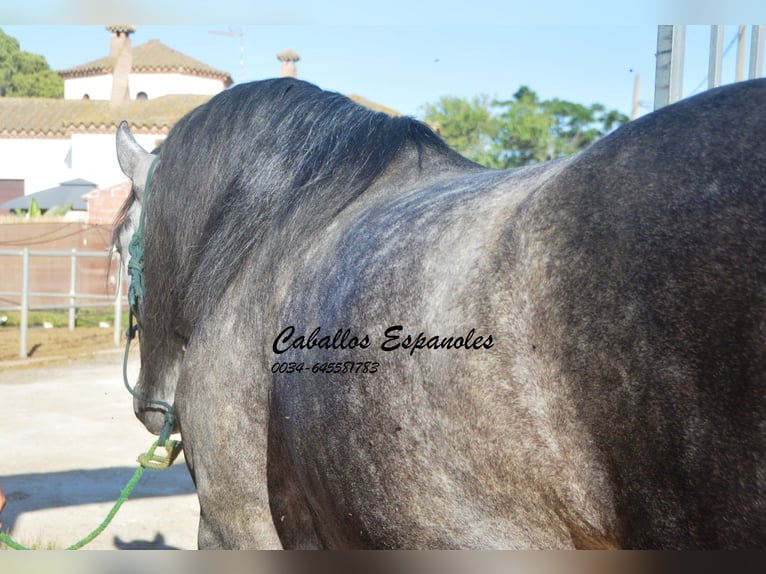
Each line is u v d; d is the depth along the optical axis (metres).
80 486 5.14
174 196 2.47
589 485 1.19
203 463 2.16
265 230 2.15
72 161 24.88
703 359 1.03
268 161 2.23
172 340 2.55
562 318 1.19
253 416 2.02
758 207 1.04
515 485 1.29
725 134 1.13
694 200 1.10
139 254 2.59
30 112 28.66
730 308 1.02
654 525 1.10
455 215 1.50
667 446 1.06
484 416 1.30
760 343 0.99
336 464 1.63
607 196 1.20
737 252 1.03
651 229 1.13
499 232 1.35
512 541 1.34
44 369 10.33
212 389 2.11
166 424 2.49
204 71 29.22
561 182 1.28
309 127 2.20
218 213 2.32
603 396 1.14
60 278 16.17
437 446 1.39
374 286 1.55
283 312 1.87
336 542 1.84
